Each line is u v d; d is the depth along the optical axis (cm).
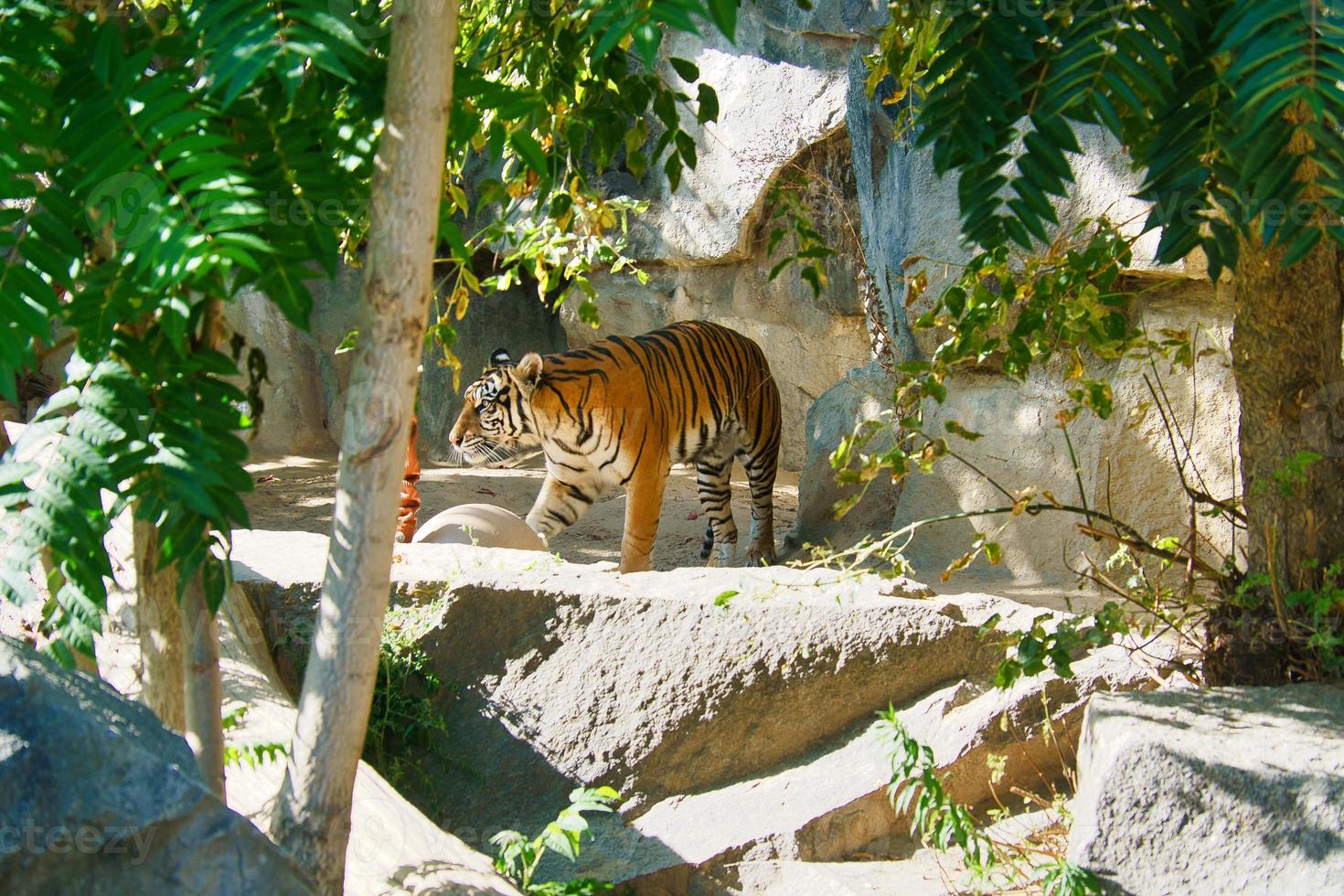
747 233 1358
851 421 1119
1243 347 438
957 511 976
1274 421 436
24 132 206
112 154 200
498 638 592
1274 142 248
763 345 1420
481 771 566
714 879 498
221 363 231
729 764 548
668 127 413
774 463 1151
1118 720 382
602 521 1316
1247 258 419
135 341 226
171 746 220
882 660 550
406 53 222
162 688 290
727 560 1134
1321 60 227
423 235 228
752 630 562
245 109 225
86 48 219
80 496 218
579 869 511
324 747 243
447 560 643
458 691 585
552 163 445
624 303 1494
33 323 203
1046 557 918
